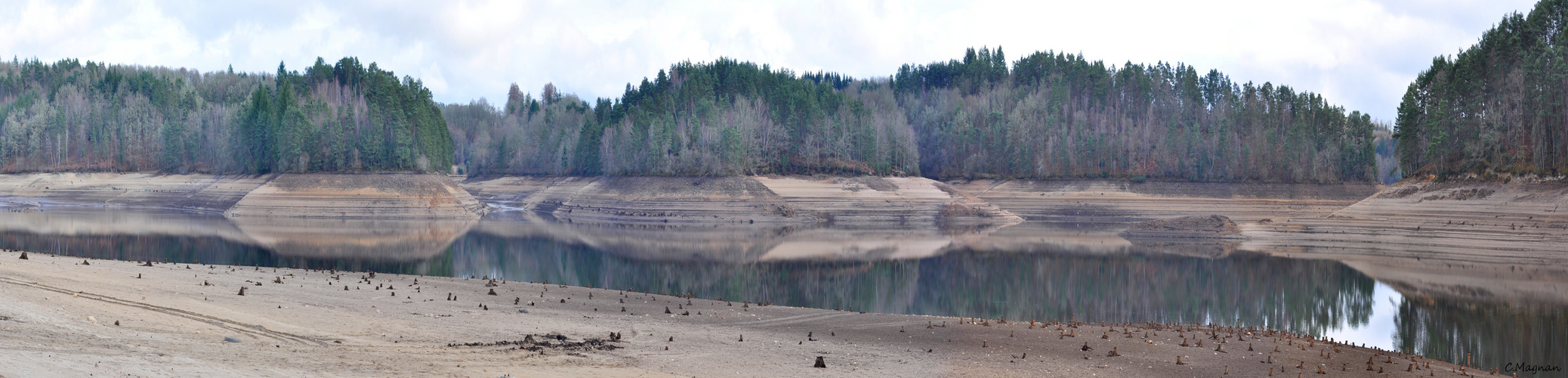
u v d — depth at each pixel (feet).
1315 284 180.65
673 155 472.85
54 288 86.69
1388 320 132.77
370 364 62.03
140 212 406.00
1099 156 541.75
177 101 628.28
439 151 531.50
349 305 100.78
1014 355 81.56
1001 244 290.15
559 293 127.95
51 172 528.63
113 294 88.22
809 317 109.09
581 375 64.08
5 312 63.57
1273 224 304.30
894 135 536.83
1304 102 570.87
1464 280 184.85
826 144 506.89
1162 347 86.48
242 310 88.38
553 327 92.22
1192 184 494.59
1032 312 138.31
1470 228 250.57
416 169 456.45
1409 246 250.57
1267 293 165.07
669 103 576.61
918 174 537.24
